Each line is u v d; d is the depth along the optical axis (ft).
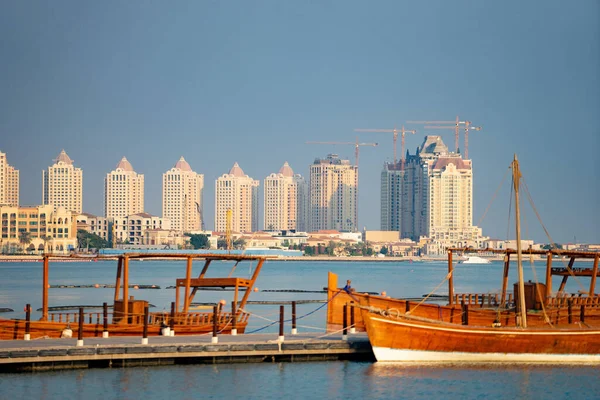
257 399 328.08
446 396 334.85
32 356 357.00
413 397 333.21
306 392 338.13
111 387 340.39
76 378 352.49
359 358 391.86
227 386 345.10
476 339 377.91
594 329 387.14
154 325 422.82
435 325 374.63
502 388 346.74
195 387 343.26
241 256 446.19
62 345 372.58
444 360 377.71
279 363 383.04
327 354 389.80
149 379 352.69
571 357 386.11
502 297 459.32
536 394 339.16
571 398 333.62
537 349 383.04
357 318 444.55
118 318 423.64
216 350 378.94
